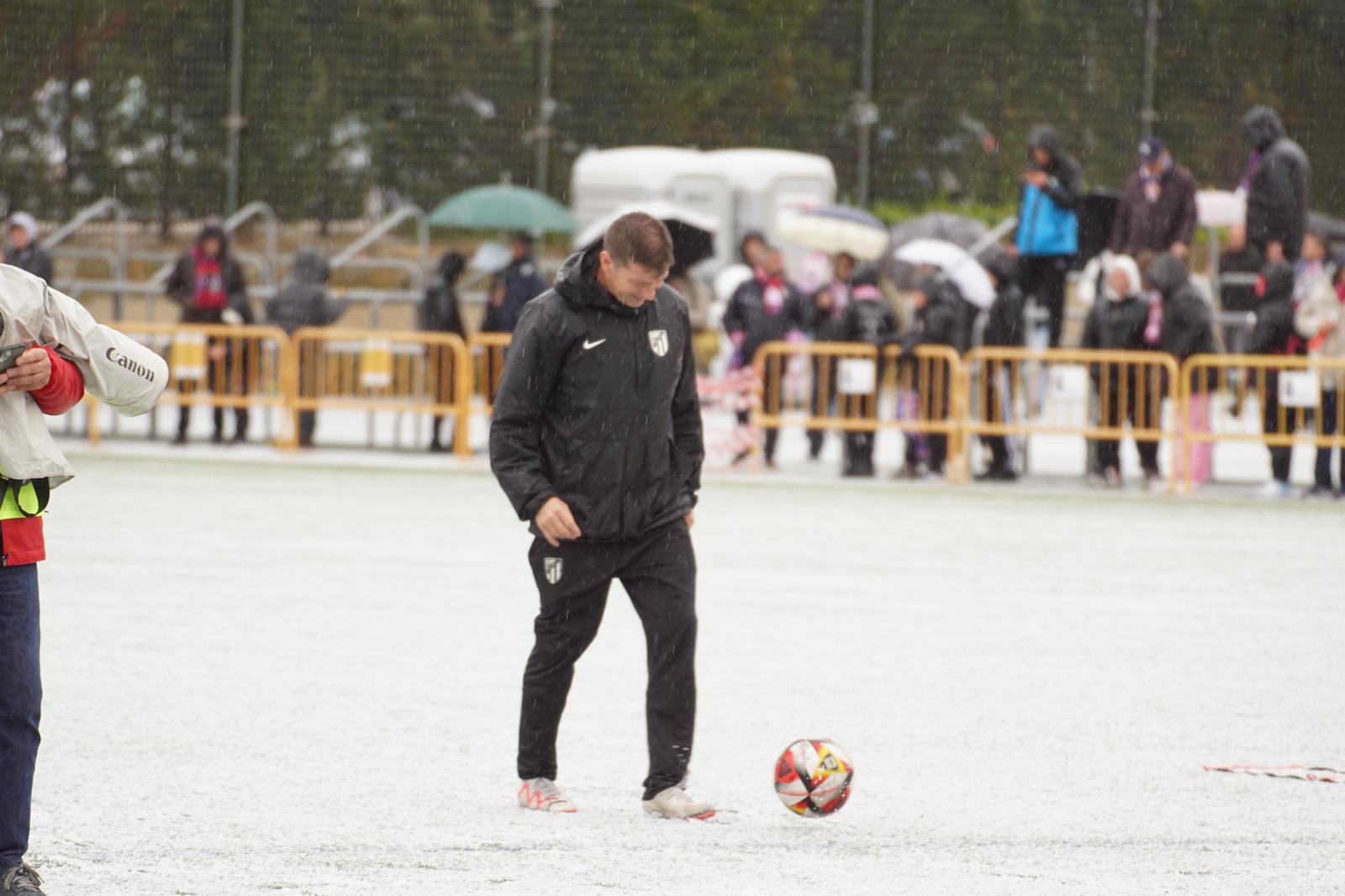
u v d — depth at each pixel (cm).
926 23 7962
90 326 1516
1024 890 1625
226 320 5753
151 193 7944
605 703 2436
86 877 1616
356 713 2330
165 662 2609
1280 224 5672
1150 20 7856
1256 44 7862
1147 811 1927
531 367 1814
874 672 2655
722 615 3102
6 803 1467
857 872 1678
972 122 7975
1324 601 3362
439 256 8106
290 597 3166
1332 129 7894
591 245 1817
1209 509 4731
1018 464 5556
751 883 1631
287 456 5509
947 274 5278
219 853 1700
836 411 5391
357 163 8012
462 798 1934
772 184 7888
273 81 7950
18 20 7906
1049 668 2708
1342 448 4953
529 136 7994
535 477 1816
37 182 7944
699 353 6619
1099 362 5097
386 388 5666
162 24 7900
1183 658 2808
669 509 1856
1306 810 1938
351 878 1627
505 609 3095
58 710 2305
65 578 3294
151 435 5931
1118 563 3775
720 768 2097
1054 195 5712
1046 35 7906
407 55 7981
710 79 8075
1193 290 5103
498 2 7975
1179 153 7888
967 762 2144
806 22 8038
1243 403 5116
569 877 1644
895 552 3859
